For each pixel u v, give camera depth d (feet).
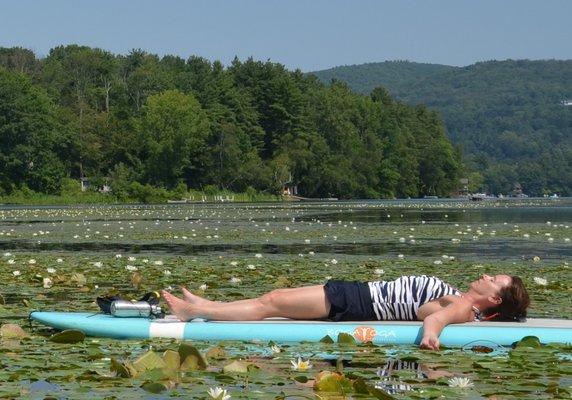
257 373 22.26
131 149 366.63
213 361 24.22
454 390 20.45
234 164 379.55
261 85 420.36
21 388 20.20
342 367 22.84
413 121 534.78
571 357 25.18
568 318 33.53
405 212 193.26
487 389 20.57
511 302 29.68
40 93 339.36
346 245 78.33
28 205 290.97
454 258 60.80
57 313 29.76
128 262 57.82
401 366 23.90
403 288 29.76
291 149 406.82
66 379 21.18
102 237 89.35
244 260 60.23
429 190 528.63
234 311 29.25
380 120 484.74
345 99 468.34
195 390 20.20
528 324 29.25
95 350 25.45
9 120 319.88
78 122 366.63
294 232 99.45
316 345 27.27
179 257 61.93
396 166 484.74
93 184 346.95
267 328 28.25
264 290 42.63
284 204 289.94
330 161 419.74
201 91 408.67
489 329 28.17
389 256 64.85
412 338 28.19
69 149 357.41
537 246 77.77
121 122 371.76
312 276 49.08
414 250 71.92
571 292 42.98
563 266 55.52
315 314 29.58
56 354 24.77
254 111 409.90
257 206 252.62
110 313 29.78
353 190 426.92
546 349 26.53
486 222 134.82
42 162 326.44
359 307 29.50
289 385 20.86
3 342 26.89
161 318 29.66
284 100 416.26
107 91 411.54
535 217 163.32
